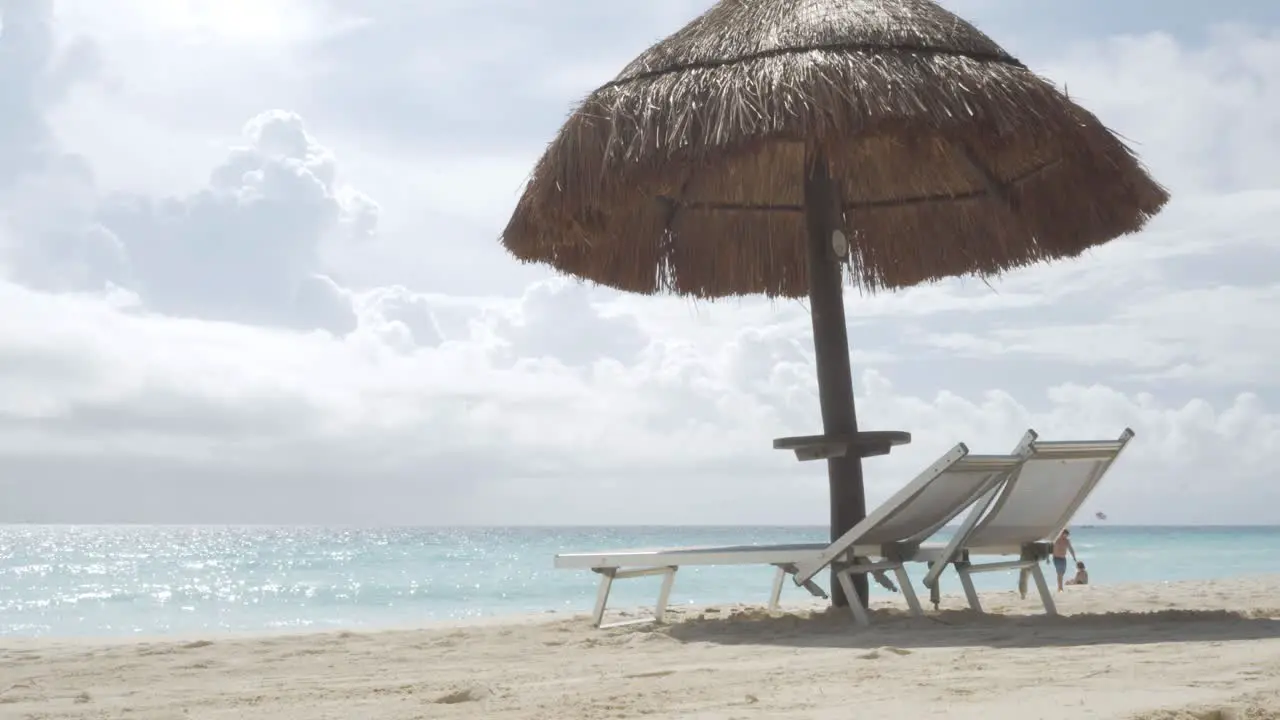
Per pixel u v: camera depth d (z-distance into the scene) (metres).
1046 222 7.57
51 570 43.69
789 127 5.45
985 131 5.74
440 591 27.09
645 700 3.48
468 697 3.77
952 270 8.47
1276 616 6.11
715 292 8.79
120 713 3.75
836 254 6.92
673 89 5.89
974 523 5.73
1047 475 5.68
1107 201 6.98
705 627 6.16
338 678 4.72
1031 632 5.25
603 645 5.70
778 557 5.89
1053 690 3.32
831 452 6.62
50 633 15.29
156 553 71.56
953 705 3.12
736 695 3.53
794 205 8.72
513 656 5.39
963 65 5.79
